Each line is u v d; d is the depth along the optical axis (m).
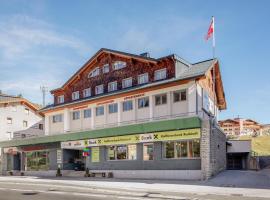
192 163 27.95
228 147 45.59
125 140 32.41
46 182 28.91
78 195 18.88
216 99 41.44
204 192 19.03
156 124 29.67
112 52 39.38
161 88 32.34
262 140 64.75
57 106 42.94
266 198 16.27
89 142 36.03
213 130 28.66
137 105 34.66
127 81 37.91
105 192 20.27
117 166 33.41
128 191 20.48
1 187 24.91
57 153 40.47
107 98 37.09
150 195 18.34
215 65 35.66
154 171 30.16
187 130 27.94
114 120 36.75
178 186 22.52
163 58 33.56
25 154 45.50
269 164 44.25
